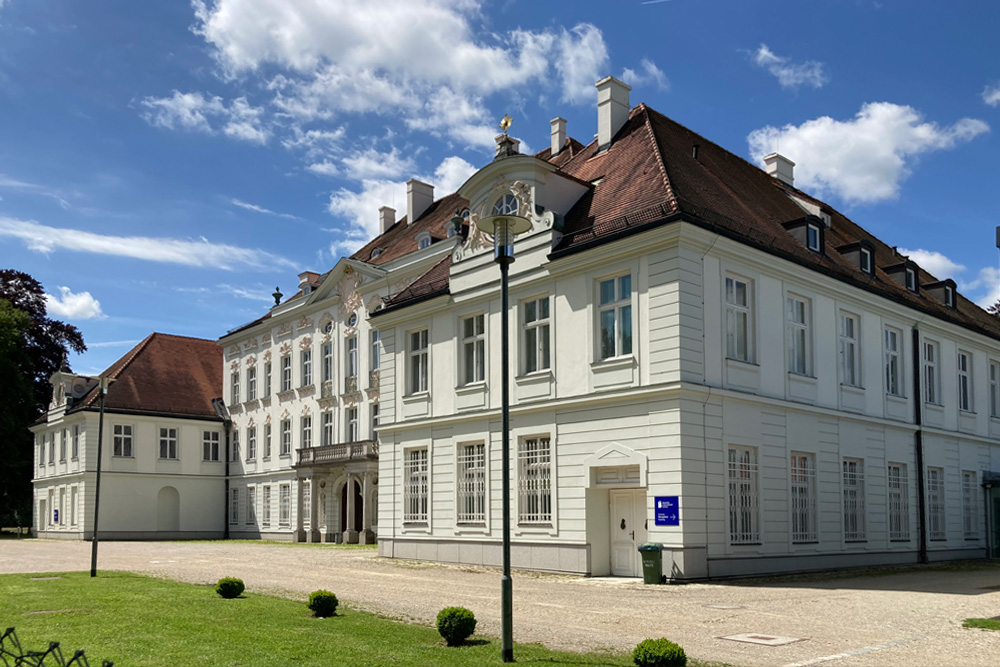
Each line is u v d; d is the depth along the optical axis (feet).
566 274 82.74
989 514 114.73
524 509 85.05
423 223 154.40
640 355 74.95
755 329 79.46
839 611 50.93
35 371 217.77
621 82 102.42
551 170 87.56
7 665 31.42
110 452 186.39
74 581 69.36
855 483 90.68
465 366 94.79
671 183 78.84
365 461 146.82
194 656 36.24
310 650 37.37
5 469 202.59
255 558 103.09
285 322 183.83
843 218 126.52
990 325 126.00
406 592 61.46
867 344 95.61
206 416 200.75
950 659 35.78
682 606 53.78
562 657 36.09
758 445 77.82
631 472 75.87
